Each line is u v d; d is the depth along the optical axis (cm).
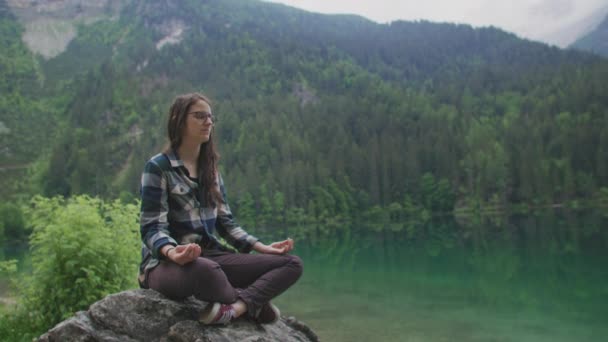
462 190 10031
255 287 309
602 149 9725
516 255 3700
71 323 308
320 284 2775
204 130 311
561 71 17812
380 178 10050
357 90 19188
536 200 9006
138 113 16062
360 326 1772
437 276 2980
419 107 15850
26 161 16025
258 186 9975
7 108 19112
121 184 11438
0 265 916
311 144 12788
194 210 313
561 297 2327
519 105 16038
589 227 5519
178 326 296
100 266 881
